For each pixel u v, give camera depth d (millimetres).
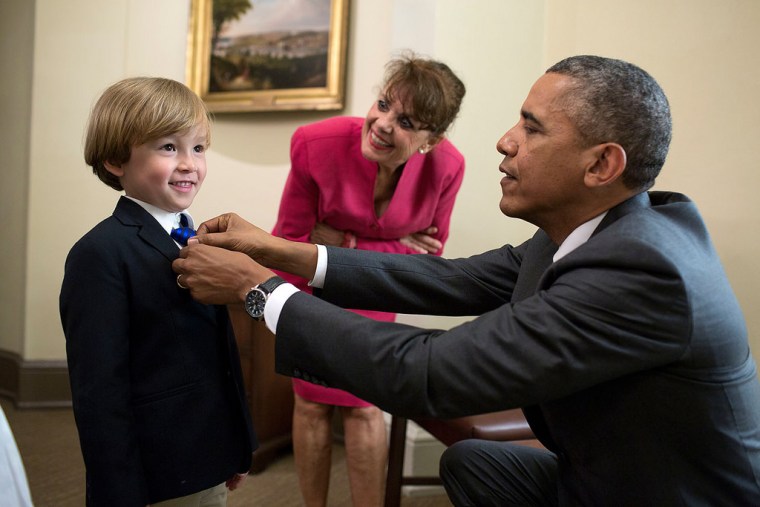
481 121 2955
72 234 3826
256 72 3547
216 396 1422
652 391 1148
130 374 1317
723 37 2254
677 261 1106
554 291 1166
